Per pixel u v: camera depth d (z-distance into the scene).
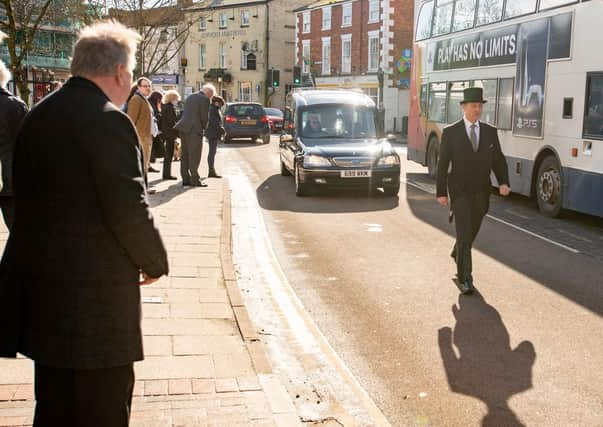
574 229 11.22
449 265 8.64
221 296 6.62
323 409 4.55
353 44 52.75
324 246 9.76
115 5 22.27
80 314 2.71
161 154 15.68
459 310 6.81
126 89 2.97
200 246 8.79
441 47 17.22
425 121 18.38
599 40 10.91
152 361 4.95
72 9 20.06
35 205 2.77
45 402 2.83
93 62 2.83
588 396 4.81
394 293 7.41
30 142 2.79
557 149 12.07
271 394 4.44
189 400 4.32
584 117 11.28
